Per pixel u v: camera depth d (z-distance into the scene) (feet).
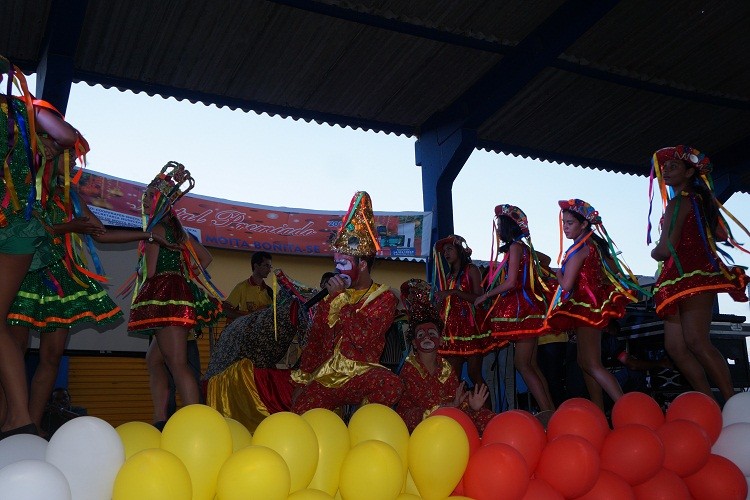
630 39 27.63
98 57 24.48
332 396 10.80
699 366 13.89
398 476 6.23
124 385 26.55
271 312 13.50
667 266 13.52
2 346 8.64
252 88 27.25
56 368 10.52
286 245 31.12
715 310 23.52
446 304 20.31
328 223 32.04
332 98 28.58
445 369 12.05
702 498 8.13
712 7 26.32
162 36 23.93
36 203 9.33
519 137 32.89
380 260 35.55
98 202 25.36
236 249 30.25
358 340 10.91
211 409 6.11
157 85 26.08
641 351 21.01
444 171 29.73
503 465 6.62
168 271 12.77
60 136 9.34
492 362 22.04
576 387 20.47
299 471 6.01
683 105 31.76
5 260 8.78
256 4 23.12
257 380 13.30
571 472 7.02
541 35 26.21
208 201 30.01
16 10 21.98
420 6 24.35
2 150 8.83
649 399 8.67
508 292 16.75
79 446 5.43
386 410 6.98
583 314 14.67
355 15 23.73
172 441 5.83
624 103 31.24
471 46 25.98
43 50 22.90
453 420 6.71
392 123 30.81
